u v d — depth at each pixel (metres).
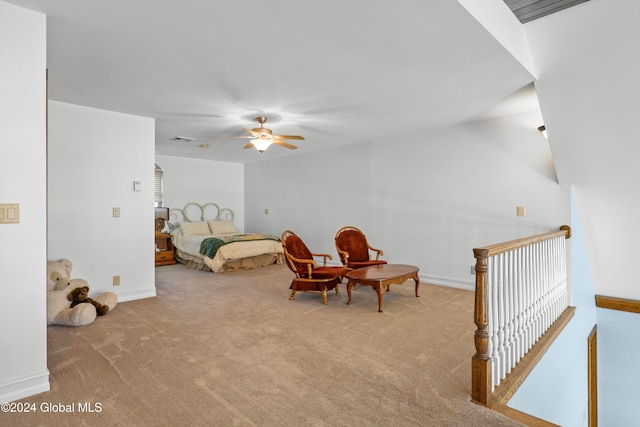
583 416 3.94
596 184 3.52
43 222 2.10
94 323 3.25
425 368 2.33
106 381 2.15
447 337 2.88
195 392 2.02
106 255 3.88
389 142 5.36
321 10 1.94
